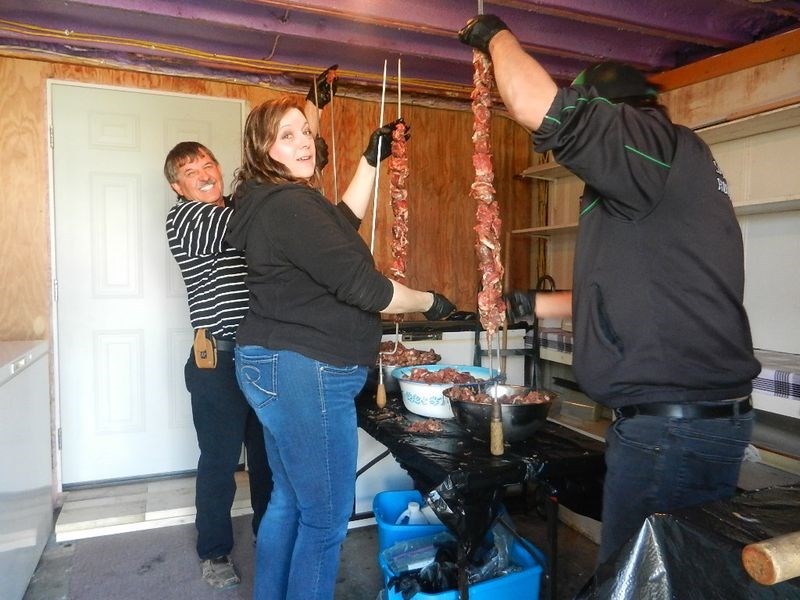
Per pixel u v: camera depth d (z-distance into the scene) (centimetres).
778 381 212
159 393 319
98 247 305
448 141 372
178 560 248
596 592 84
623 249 123
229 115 324
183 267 233
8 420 199
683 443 122
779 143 259
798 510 83
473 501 155
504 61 127
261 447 247
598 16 236
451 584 182
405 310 169
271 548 175
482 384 201
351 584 229
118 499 293
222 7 245
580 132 114
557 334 314
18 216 291
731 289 122
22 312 294
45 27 269
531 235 392
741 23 267
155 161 312
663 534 81
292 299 155
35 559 233
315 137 232
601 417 327
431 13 243
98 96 301
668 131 119
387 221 362
